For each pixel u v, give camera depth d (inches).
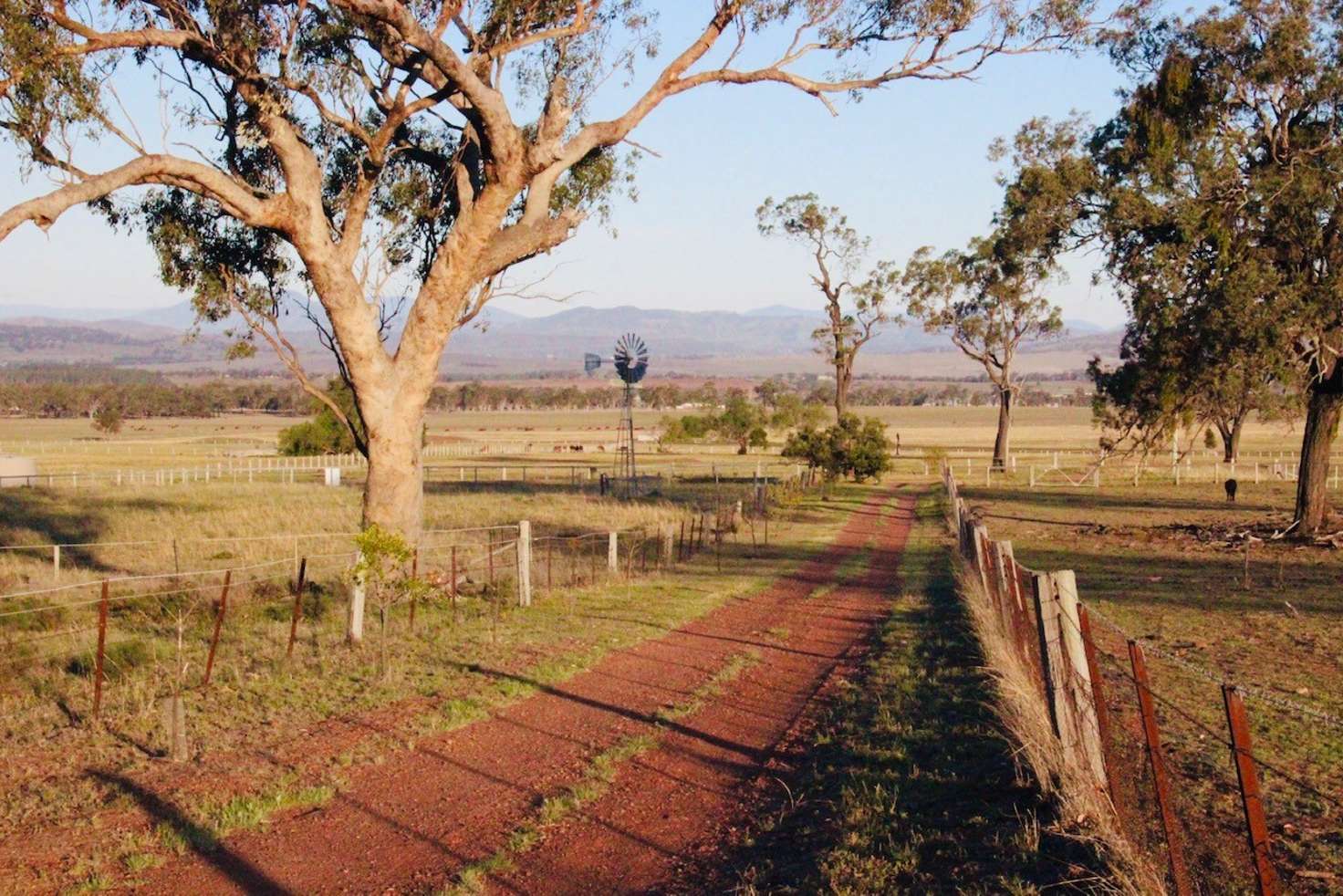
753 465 3083.2
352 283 712.4
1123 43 1091.3
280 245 769.6
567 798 338.3
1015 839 271.4
